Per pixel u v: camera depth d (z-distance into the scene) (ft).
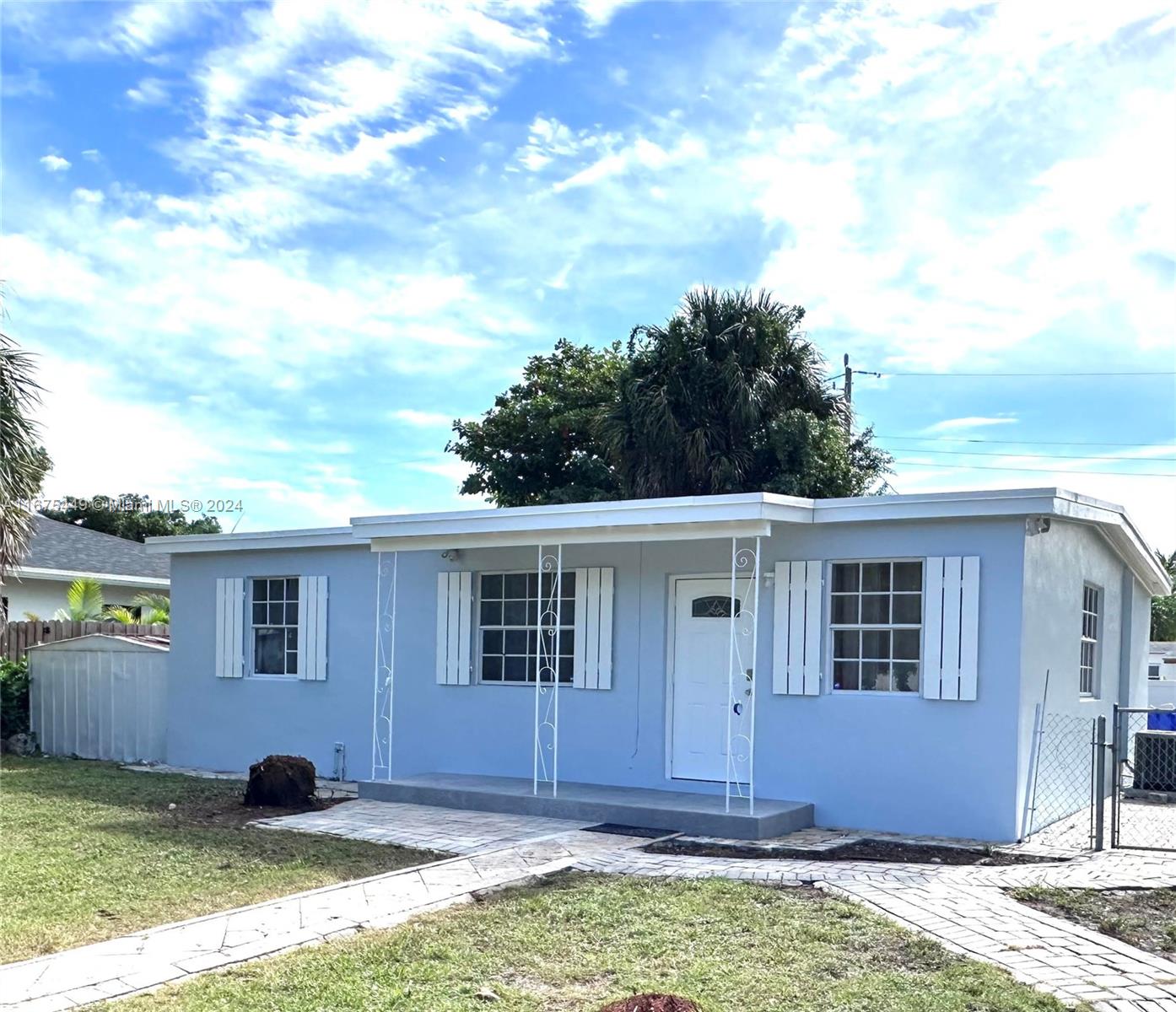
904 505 34.04
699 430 63.10
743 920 22.90
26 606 78.13
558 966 20.27
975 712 33.24
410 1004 18.40
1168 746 41.04
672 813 34.14
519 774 42.55
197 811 38.06
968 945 20.97
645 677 39.86
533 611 43.24
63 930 23.04
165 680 53.72
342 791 43.47
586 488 75.05
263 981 19.53
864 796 34.86
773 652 36.78
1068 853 30.30
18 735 57.16
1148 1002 17.90
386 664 46.39
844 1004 18.11
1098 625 42.86
